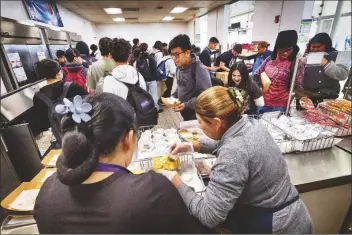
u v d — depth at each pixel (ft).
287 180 2.90
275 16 9.28
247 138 2.59
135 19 30.07
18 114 3.91
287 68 6.22
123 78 5.06
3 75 4.08
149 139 4.58
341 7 7.21
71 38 15.80
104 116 1.67
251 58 13.65
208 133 2.94
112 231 1.51
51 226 1.62
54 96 4.64
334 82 6.29
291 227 2.80
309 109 5.57
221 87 2.77
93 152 1.61
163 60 16.31
